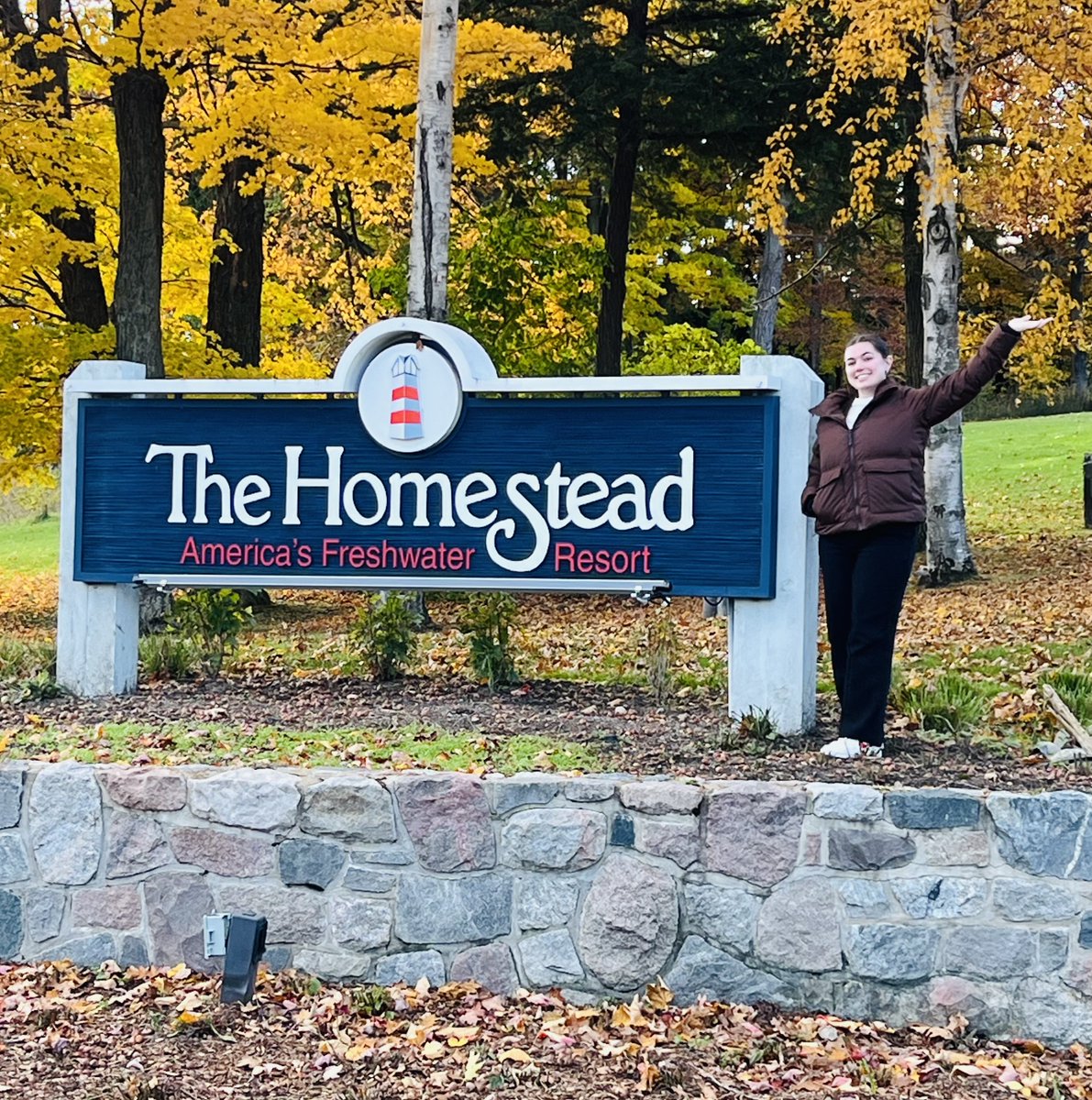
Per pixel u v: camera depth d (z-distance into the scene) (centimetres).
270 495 700
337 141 1268
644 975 486
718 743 589
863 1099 418
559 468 661
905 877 471
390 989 496
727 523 635
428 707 683
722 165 1900
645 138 1753
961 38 1324
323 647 1036
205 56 1238
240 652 1009
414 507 681
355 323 2138
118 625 724
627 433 652
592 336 1977
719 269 2611
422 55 1172
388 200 1864
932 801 470
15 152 1230
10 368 1345
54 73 1232
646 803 487
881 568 560
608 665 980
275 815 511
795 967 477
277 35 1190
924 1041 461
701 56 1789
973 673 907
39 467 1742
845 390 588
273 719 658
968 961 466
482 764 561
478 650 734
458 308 1778
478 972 498
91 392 717
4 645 838
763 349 2308
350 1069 437
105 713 673
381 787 504
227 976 485
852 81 1461
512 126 1702
